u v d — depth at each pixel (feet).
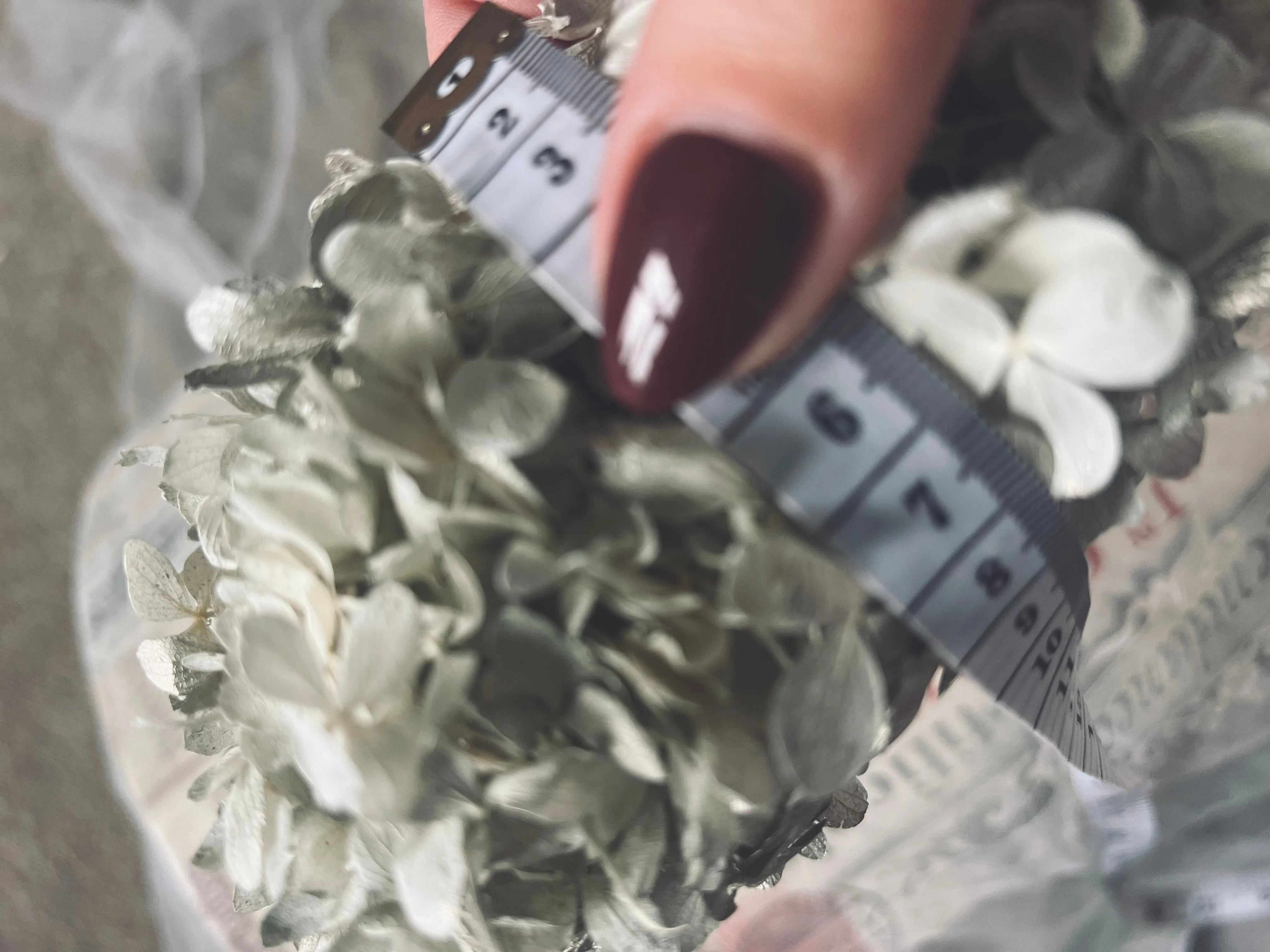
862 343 0.39
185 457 0.46
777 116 0.38
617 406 0.40
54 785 1.13
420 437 0.39
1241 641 0.79
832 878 0.83
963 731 0.80
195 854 0.49
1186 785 0.80
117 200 1.09
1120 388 0.42
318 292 0.43
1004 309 0.39
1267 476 0.74
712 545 0.38
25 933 1.13
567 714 0.39
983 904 0.84
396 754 0.38
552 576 0.37
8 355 1.13
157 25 1.07
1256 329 0.53
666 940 0.42
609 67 0.46
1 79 1.08
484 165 0.43
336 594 0.40
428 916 0.39
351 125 1.05
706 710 0.39
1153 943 0.83
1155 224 0.39
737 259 0.38
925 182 0.41
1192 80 0.40
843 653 0.38
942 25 0.39
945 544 0.39
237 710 0.43
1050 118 0.39
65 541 1.11
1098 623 0.78
